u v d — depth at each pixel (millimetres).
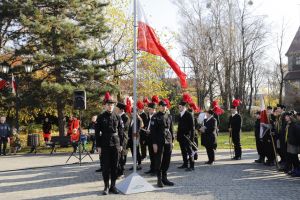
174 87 43438
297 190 9750
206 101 48750
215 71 43750
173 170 13125
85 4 25875
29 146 24516
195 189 9984
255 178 11539
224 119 38344
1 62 24562
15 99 23625
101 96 24859
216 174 12281
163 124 10227
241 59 44781
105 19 26328
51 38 23891
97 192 9914
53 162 16953
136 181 9875
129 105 13117
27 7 23172
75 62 24266
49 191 10266
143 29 10789
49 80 24875
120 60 27172
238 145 15930
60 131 25672
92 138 20172
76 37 24703
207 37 42469
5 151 21312
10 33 24844
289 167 12305
